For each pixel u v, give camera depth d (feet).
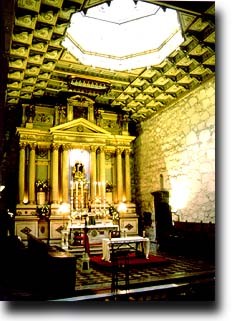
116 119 56.18
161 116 50.44
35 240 29.73
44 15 28.25
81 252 39.68
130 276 27.14
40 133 49.16
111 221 47.75
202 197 38.86
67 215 47.50
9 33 18.29
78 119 50.24
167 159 47.85
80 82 44.70
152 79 43.42
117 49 40.24
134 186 58.13
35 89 46.21
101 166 52.31
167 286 23.54
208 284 24.07
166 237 42.34
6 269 27.63
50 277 22.66
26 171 48.49
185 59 36.70
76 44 37.45
